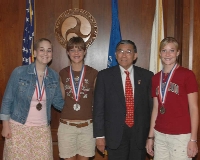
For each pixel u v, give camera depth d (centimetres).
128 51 265
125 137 267
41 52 264
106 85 269
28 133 265
